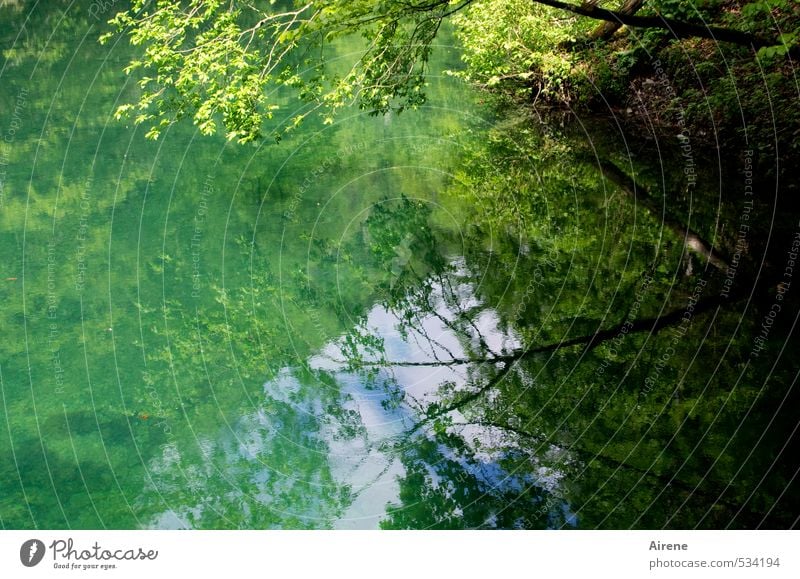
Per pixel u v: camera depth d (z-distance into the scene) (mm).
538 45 15211
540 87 15516
